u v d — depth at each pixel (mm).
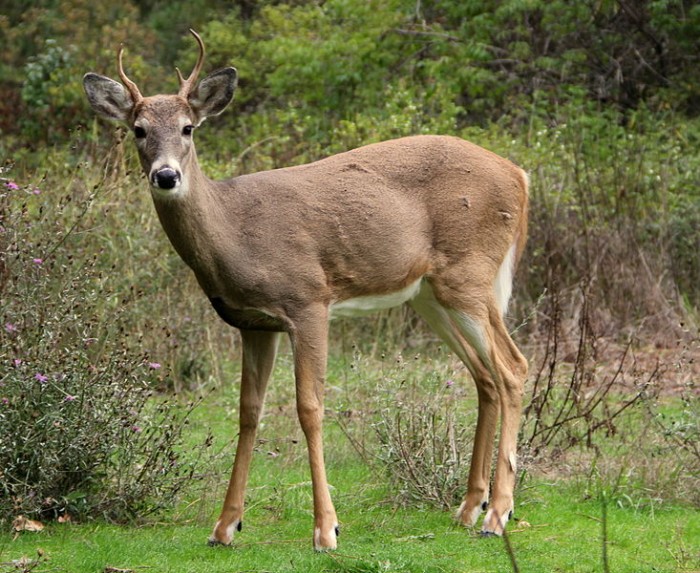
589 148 20922
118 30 30000
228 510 9688
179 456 10609
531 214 17859
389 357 15766
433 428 11023
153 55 31125
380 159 10352
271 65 28219
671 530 10148
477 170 10531
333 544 9406
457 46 25578
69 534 9836
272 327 9742
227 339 16484
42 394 10078
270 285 9531
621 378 14625
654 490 11078
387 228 10047
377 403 11797
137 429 10508
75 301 11172
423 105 22562
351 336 16766
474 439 10461
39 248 11570
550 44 26719
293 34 27406
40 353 10242
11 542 9547
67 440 10078
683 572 8977
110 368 10492
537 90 24078
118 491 10312
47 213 13734
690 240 18562
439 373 12312
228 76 9633
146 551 9406
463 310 10445
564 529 10195
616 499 10961
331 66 25672
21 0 33188
